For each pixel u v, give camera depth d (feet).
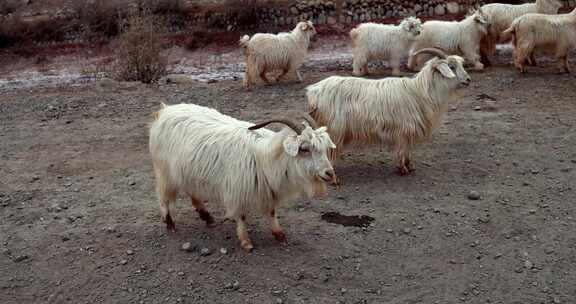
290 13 65.46
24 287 16.01
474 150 24.95
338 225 18.81
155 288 15.81
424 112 21.85
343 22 63.52
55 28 69.62
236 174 16.11
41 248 17.85
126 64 45.06
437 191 21.13
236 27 66.13
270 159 15.79
